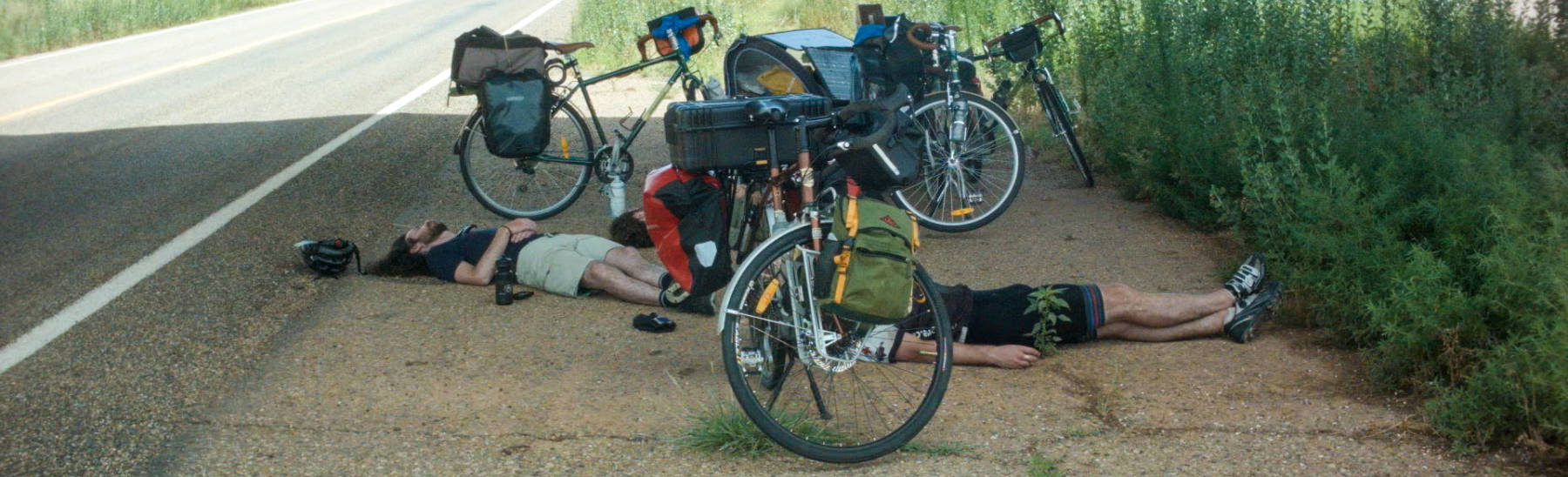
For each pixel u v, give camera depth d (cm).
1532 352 361
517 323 523
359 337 505
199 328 521
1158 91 770
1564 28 829
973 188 716
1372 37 848
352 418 415
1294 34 830
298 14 2583
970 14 1280
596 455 379
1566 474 341
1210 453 370
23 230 740
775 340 389
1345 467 355
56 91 1470
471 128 716
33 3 2147
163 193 834
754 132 436
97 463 381
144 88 1459
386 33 2017
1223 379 435
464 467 371
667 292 530
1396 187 497
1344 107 642
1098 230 666
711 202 454
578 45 715
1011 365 452
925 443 385
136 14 2394
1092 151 847
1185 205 658
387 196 802
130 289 588
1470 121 589
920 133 653
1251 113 629
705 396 429
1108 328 475
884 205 370
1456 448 360
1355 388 420
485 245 588
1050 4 1092
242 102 1292
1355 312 457
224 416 418
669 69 1347
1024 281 575
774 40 716
